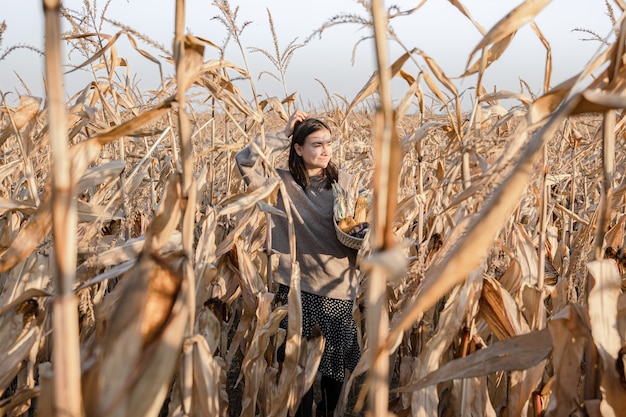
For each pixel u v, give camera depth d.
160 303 1.39
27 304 2.49
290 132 3.76
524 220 4.97
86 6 3.44
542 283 2.69
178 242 2.58
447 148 2.95
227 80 3.16
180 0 1.56
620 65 1.65
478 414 2.59
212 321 2.40
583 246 2.69
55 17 1.01
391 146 1.03
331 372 3.69
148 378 1.30
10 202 2.64
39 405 1.48
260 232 3.95
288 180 3.70
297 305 3.06
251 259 3.92
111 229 3.86
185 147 1.64
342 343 3.68
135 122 1.77
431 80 2.36
